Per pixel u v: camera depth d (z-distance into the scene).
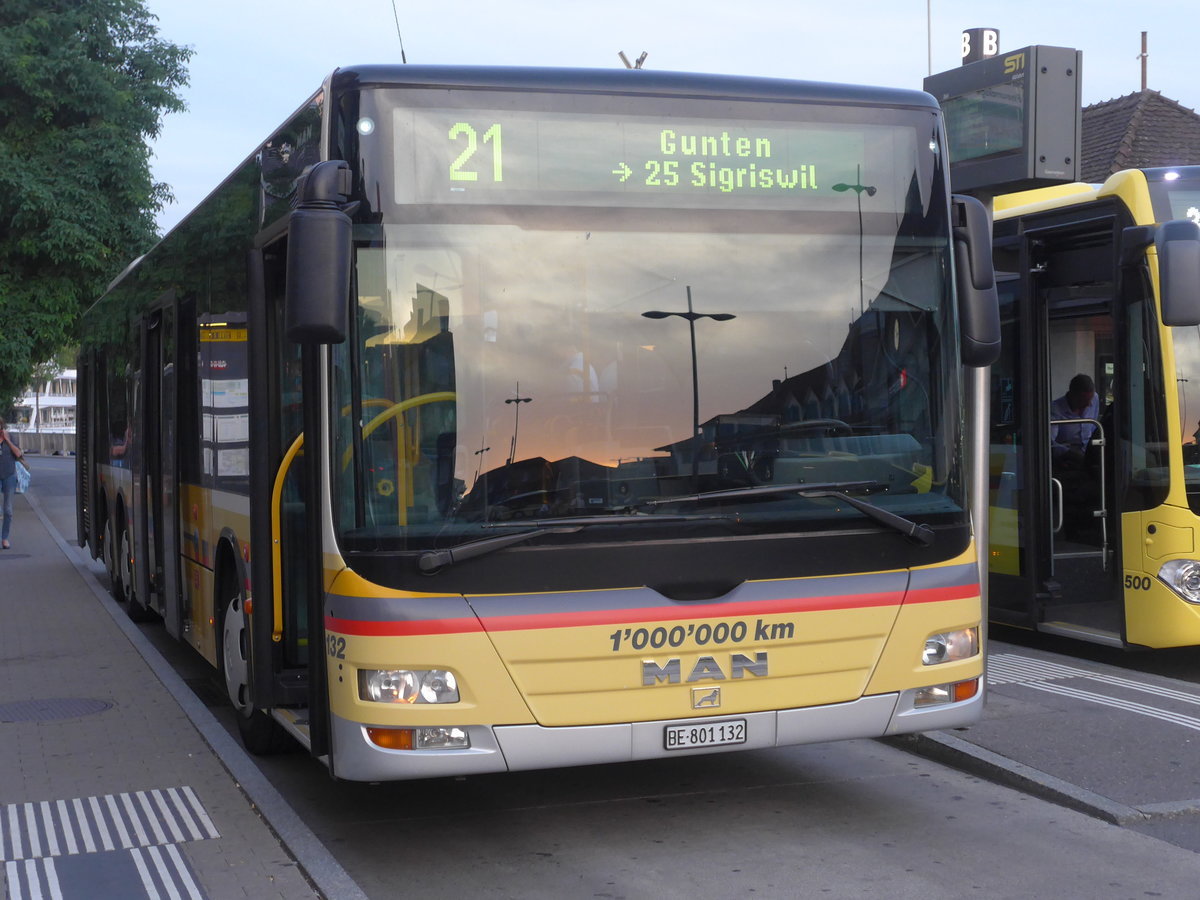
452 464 5.09
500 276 5.22
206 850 5.71
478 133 5.26
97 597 14.51
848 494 5.43
